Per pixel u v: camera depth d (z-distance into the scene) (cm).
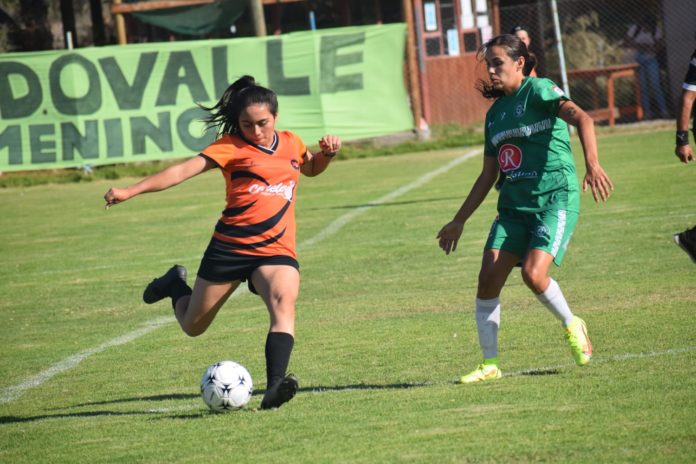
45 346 2823
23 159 7719
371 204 5472
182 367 2417
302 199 6009
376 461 1493
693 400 1698
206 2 8981
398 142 8812
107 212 6131
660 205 4481
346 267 3759
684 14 8331
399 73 8150
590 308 2672
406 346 2425
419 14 9281
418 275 3488
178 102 7881
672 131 7875
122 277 3934
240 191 1892
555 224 1958
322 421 1767
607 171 5825
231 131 1947
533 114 1975
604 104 8925
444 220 4678
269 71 7938
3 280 4050
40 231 5488
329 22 9844
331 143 1988
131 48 7794
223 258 1895
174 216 5722
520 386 1912
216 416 1886
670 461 1397
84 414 2031
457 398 1861
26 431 1914
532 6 9312
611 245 3659
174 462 1583
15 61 7650
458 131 9194
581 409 1700
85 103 7744
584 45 9138
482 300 2014
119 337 2880
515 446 1514
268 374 1811
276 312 1858
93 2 11100
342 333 2650
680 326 2344
